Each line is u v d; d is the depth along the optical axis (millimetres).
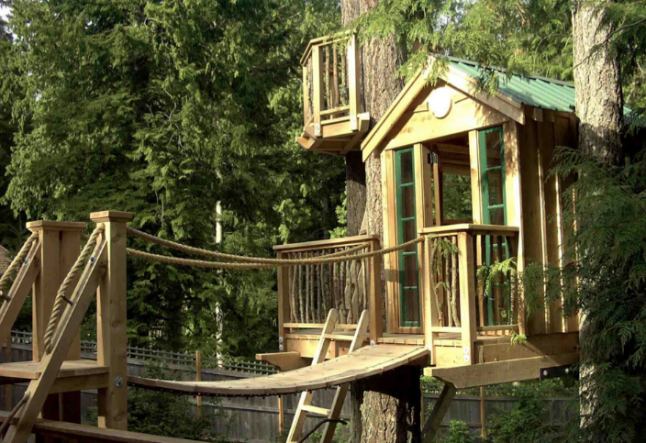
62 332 4535
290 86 24469
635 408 7090
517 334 7270
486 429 12703
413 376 9172
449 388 8648
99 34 17688
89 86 18172
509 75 7965
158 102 18672
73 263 5367
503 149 7559
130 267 17203
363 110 10211
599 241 6727
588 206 6828
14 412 4344
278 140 23188
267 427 12945
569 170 7242
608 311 7016
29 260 5203
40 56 17688
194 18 17875
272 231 24953
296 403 13062
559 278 7125
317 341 8422
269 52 21656
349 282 8219
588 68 8070
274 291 25828
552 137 7941
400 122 8555
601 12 8008
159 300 17953
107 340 4750
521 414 12023
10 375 4656
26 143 18922
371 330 7805
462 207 14734
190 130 17344
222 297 18766
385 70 9641
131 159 17703
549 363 7629
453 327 6973
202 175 17922
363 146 8727
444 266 8039
